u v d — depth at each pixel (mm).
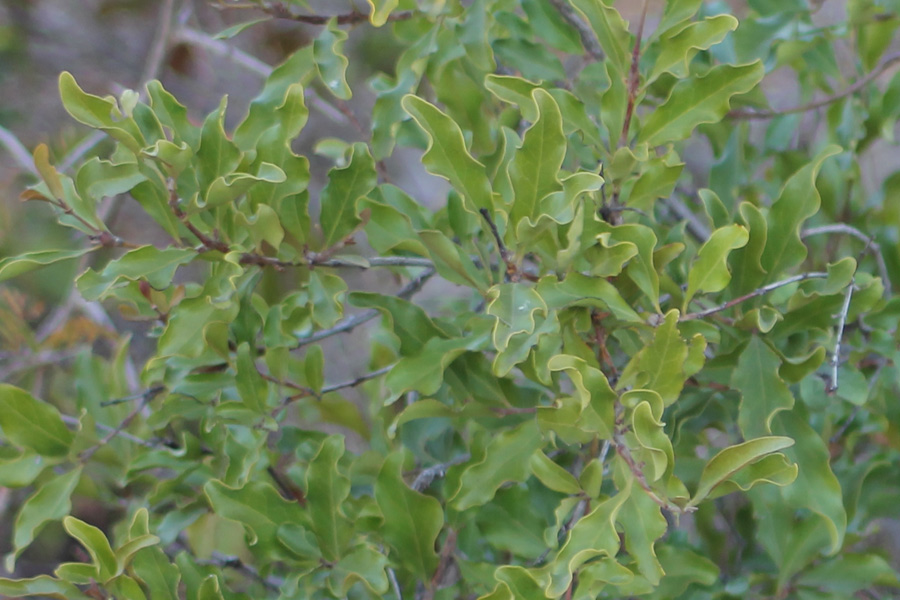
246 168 1659
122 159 1669
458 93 1750
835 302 1681
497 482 1664
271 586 1768
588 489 1652
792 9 1783
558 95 1667
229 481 1688
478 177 1642
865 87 1820
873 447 1841
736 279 1687
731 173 1802
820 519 1730
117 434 1740
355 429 1813
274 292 1896
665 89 1756
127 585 1646
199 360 1713
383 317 1683
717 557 1785
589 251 1648
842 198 1806
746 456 1608
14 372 1914
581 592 1623
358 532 1706
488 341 1672
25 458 1708
